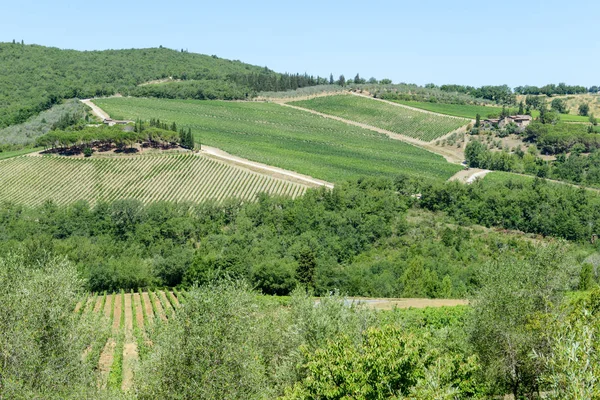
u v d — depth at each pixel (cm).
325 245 9088
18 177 12706
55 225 9856
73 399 2214
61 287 2500
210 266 7919
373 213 10012
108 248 9031
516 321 2798
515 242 9012
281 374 2864
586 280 6300
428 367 2259
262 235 9362
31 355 2175
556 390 1688
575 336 1850
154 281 8306
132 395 2319
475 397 2633
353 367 2134
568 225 9344
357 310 3312
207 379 2205
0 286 2352
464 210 10525
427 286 7062
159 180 12888
